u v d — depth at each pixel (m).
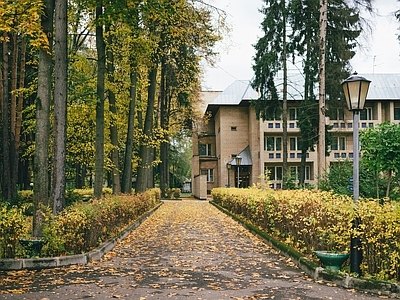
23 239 9.86
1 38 12.25
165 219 21.64
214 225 18.61
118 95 22.41
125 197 17.58
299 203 10.57
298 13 24.81
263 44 26.44
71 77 19.84
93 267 9.43
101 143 16.92
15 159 22.62
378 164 13.34
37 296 6.97
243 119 48.72
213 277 8.47
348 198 8.77
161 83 33.53
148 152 30.45
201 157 51.72
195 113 42.66
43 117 11.52
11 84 23.94
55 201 11.42
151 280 8.20
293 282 8.00
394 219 7.21
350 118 42.62
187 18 19.53
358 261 7.82
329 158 43.75
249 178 47.97
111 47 18.89
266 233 14.01
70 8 16.67
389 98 44.00
